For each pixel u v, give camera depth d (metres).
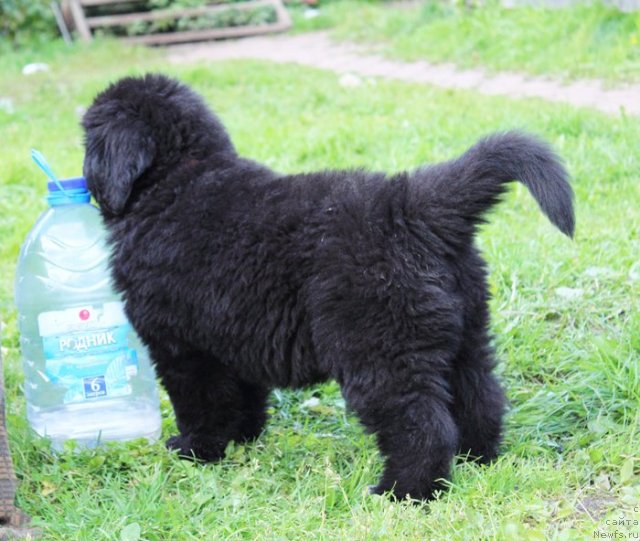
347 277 1.88
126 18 6.42
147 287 2.01
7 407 2.23
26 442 2.08
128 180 2.00
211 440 2.07
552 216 1.89
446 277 1.89
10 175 3.27
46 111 4.47
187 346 2.03
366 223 1.89
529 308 2.37
